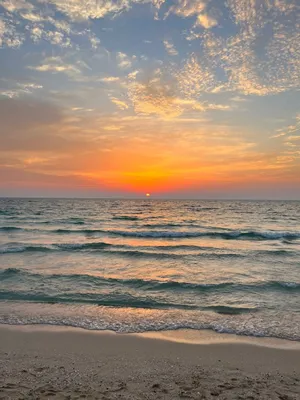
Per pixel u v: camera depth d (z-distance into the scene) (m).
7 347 5.74
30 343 5.94
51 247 18.36
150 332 6.58
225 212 65.12
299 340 6.20
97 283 10.79
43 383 4.35
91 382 4.42
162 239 23.97
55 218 44.12
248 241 22.95
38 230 28.56
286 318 7.53
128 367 4.98
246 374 4.79
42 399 3.85
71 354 5.47
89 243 19.59
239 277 11.91
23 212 57.31
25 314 7.65
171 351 5.65
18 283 10.59
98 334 6.43
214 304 8.68
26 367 4.92
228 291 9.96
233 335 6.44
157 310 8.12
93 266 13.79
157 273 12.60
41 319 7.30
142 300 9.00
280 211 69.81
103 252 17.20
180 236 25.61
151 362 5.19
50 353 5.50
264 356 5.47
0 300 8.82
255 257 16.11
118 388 4.24
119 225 34.81
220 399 3.97
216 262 14.93
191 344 5.97
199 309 8.24
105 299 9.04
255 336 6.39
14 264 13.96
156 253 16.89
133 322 7.18
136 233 26.09
